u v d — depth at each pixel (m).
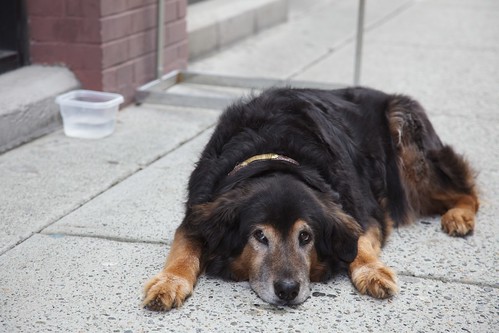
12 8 7.17
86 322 3.99
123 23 7.46
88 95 7.07
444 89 8.81
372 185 5.16
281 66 9.74
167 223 5.24
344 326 4.02
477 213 5.53
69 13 7.14
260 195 4.14
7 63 7.14
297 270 4.04
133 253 4.80
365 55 10.53
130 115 7.53
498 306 4.25
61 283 4.39
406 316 4.12
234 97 7.69
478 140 7.08
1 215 5.25
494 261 4.80
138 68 7.86
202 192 4.52
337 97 5.40
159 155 6.51
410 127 5.46
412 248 4.98
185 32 8.77
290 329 3.97
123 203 5.54
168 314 4.08
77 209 5.42
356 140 5.16
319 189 4.37
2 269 4.54
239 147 4.60
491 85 9.05
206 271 4.45
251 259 4.18
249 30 11.41
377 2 15.21
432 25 12.90
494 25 12.91
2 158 6.29
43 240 4.93
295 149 4.57
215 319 4.04
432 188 5.55
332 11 13.95
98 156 6.41
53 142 6.70
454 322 4.07
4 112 6.39
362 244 4.59
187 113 7.67
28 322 3.97
